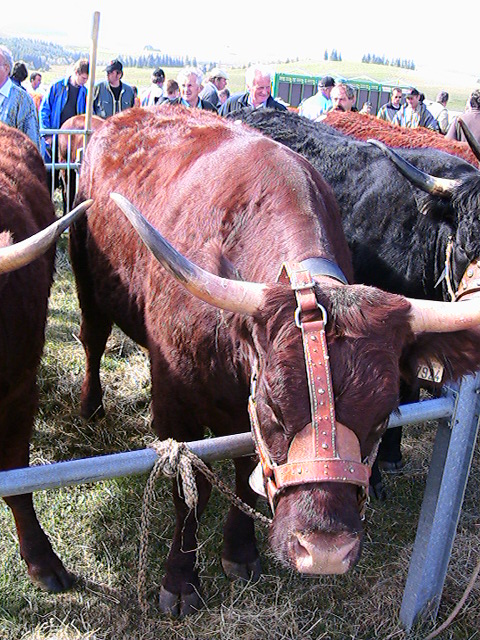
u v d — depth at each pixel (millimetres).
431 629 3195
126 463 2275
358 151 4457
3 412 3234
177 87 10125
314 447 1997
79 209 2352
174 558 3242
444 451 2904
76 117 8734
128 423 4547
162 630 3127
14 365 3152
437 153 4312
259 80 7410
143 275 3500
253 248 2793
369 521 3914
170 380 3135
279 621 3146
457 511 3023
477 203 3508
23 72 10172
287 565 2039
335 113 6211
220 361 2848
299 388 2016
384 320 2109
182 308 2969
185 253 3090
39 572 3246
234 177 3053
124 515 3742
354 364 2025
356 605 3297
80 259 4363
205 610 3221
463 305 2221
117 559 3482
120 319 3963
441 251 3820
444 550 3092
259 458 2268
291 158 3033
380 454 4379
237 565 3404
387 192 4145
